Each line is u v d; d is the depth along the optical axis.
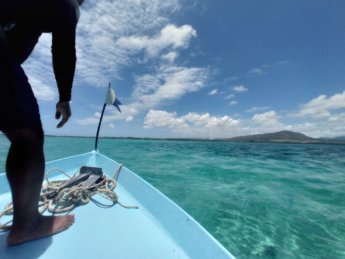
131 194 2.26
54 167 2.99
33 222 1.24
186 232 1.42
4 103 0.95
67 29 1.09
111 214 1.74
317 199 5.42
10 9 0.96
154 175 8.13
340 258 2.86
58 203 1.79
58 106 1.30
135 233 1.49
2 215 1.51
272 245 3.12
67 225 1.44
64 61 1.15
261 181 7.41
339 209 4.64
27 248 1.20
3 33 0.94
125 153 17.47
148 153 17.66
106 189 2.11
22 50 1.10
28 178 1.10
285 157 16.30
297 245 3.13
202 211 4.36
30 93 1.06
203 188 6.21
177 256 1.27
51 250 1.21
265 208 4.61
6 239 1.25
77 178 2.16
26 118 1.02
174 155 16.16
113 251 1.27
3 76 0.93
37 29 1.09
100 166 3.40
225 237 3.32
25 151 1.07
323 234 3.47
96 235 1.42
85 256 1.20
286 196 5.59
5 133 1.07
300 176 8.49
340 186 6.88
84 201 1.89
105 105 4.45
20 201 1.15
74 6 1.11
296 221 3.97
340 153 21.33
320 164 12.23
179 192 5.74
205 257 1.23
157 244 1.38
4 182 2.11
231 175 8.36
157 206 1.83
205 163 11.70
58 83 1.22
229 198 5.24
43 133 1.15
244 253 2.92
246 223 3.82
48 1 1.01
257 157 15.76
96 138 4.37
